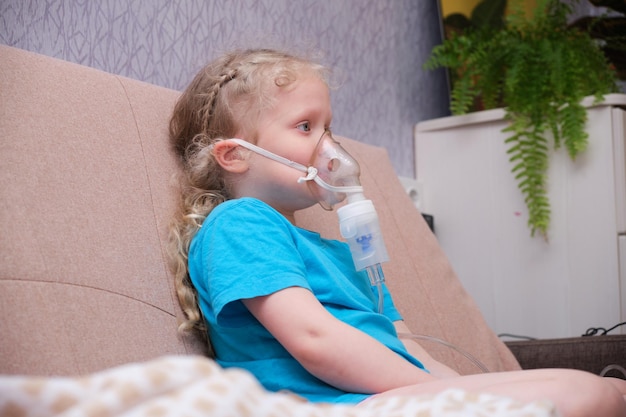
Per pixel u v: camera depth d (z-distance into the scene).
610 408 0.79
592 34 2.35
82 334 0.98
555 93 2.12
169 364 0.58
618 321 2.04
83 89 1.17
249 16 1.83
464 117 2.30
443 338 1.60
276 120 1.21
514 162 2.23
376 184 1.73
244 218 1.11
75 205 1.06
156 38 1.58
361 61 2.22
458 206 2.33
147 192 1.18
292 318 1.01
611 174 2.07
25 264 0.95
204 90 1.26
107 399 0.54
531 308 2.18
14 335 0.90
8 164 1.00
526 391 0.80
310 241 1.22
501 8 2.39
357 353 1.00
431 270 1.70
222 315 1.07
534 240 2.19
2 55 1.08
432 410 0.75
